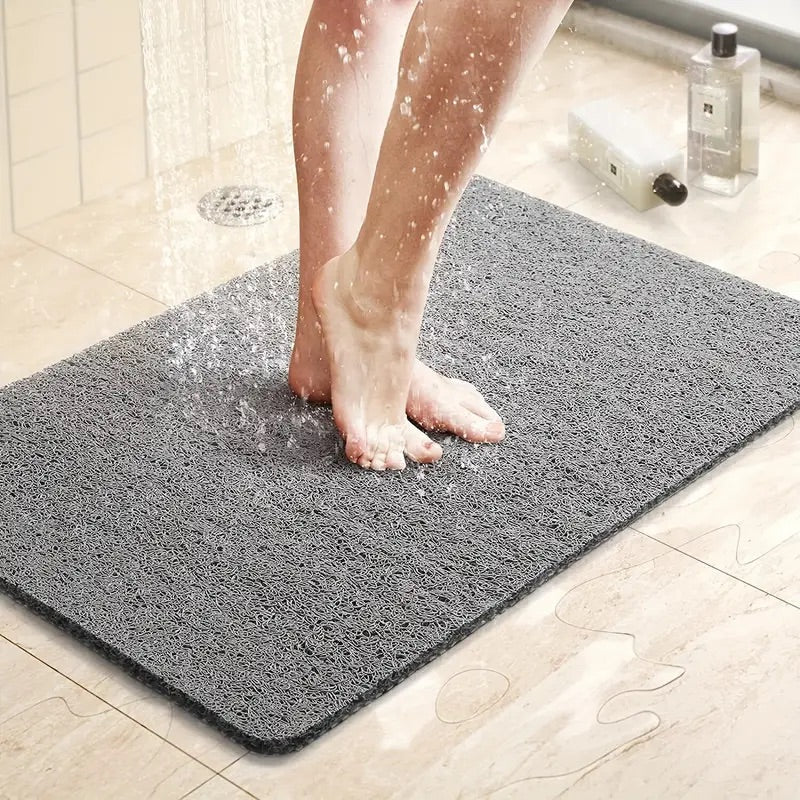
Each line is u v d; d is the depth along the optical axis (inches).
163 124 86.1
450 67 55.4
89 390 68.5
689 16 98.3
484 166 87.7
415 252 59.9
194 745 52.1
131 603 56.9
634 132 84.9
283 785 50.6
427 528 60.4
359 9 61.7
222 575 58.1
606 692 53.8
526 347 71.2
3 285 77.5
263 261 79.9
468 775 50.8
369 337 62.5
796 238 80.8
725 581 58.4
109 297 76.6
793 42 94.0
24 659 55.5
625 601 57.6
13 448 64.8
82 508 61.4
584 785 50.4
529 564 58.4
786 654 55.2
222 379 69.3
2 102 78.5
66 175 82.9
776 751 51.5
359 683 53.4
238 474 63.4
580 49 99.9
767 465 64.4
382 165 58.7
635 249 78.7
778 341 71.6
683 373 69.4
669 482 62.6
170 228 82.4
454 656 55.4
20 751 51.9
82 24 79.9
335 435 65.7
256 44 88.5
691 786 50.3
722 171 84.0
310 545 59.6
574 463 63.8
